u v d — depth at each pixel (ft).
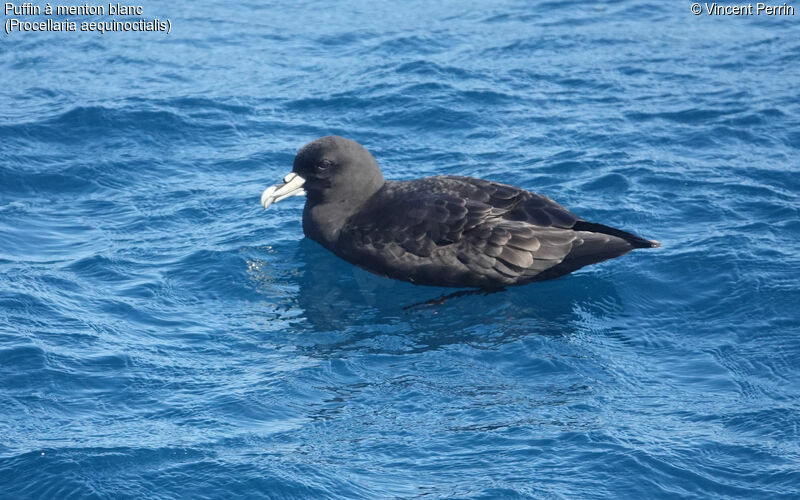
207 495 32.63
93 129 65.31
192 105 69.26
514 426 36.04
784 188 55.67
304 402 38.09
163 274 48.70
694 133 63.62
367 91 71.51
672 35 81.51
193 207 56.39
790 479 32.63
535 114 67.67
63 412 37.06
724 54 77.05
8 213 54.90
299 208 57.11
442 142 64.34
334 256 51.29
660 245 45.88
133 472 33.55
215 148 63.98
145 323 44.09
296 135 65.77
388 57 77.77
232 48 80.23
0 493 32.53
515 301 46.60
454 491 32.50
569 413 36.94
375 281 48.91
